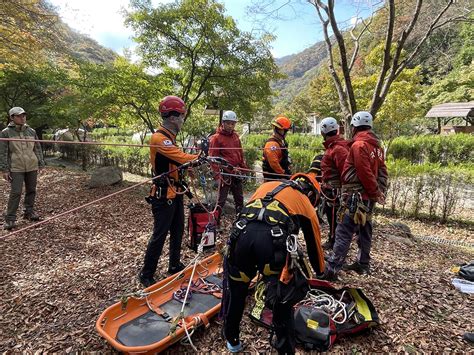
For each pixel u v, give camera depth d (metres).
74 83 10.12
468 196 7.72
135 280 3.93
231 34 9.25
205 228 4.07
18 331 3.08
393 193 7.87
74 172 12.23
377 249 5.14
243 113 9.85
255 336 2.94
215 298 3.41
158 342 2.62
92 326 3.08
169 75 10.03
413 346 2.79
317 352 2.72
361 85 14.47
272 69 9.72
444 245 5.86
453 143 15.28
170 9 9.00
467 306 3.41
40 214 6.75
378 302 3.41
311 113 38.50
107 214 6.75
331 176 4.32
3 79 13.77
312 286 3.45
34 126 15.14
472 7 7.64
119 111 10.44
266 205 2.41
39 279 4.04
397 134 18.41
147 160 12.27
